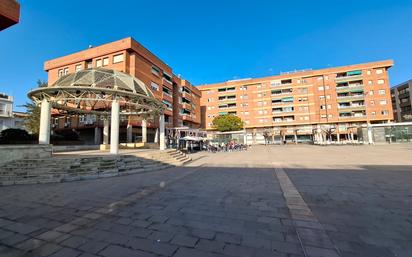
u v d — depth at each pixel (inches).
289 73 2425.0
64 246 137.5
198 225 167.0
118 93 538.0
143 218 183.9
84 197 255.4
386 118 2034.9
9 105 1478.8
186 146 1352.1
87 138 1257.4
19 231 161.5
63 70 1334.9
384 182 297.1
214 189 285.0
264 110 2472.9
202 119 2687.0
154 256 123.1
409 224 160.6
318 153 880.3
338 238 141.0
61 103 665.0
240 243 136.9
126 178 378.9
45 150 472.1
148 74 1327.5
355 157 663.1
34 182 349.1
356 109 2126.0
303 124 2308.1
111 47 1204.5
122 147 879.1
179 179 363.6
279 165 523.5
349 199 224.4
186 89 2012.8
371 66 2107.5
